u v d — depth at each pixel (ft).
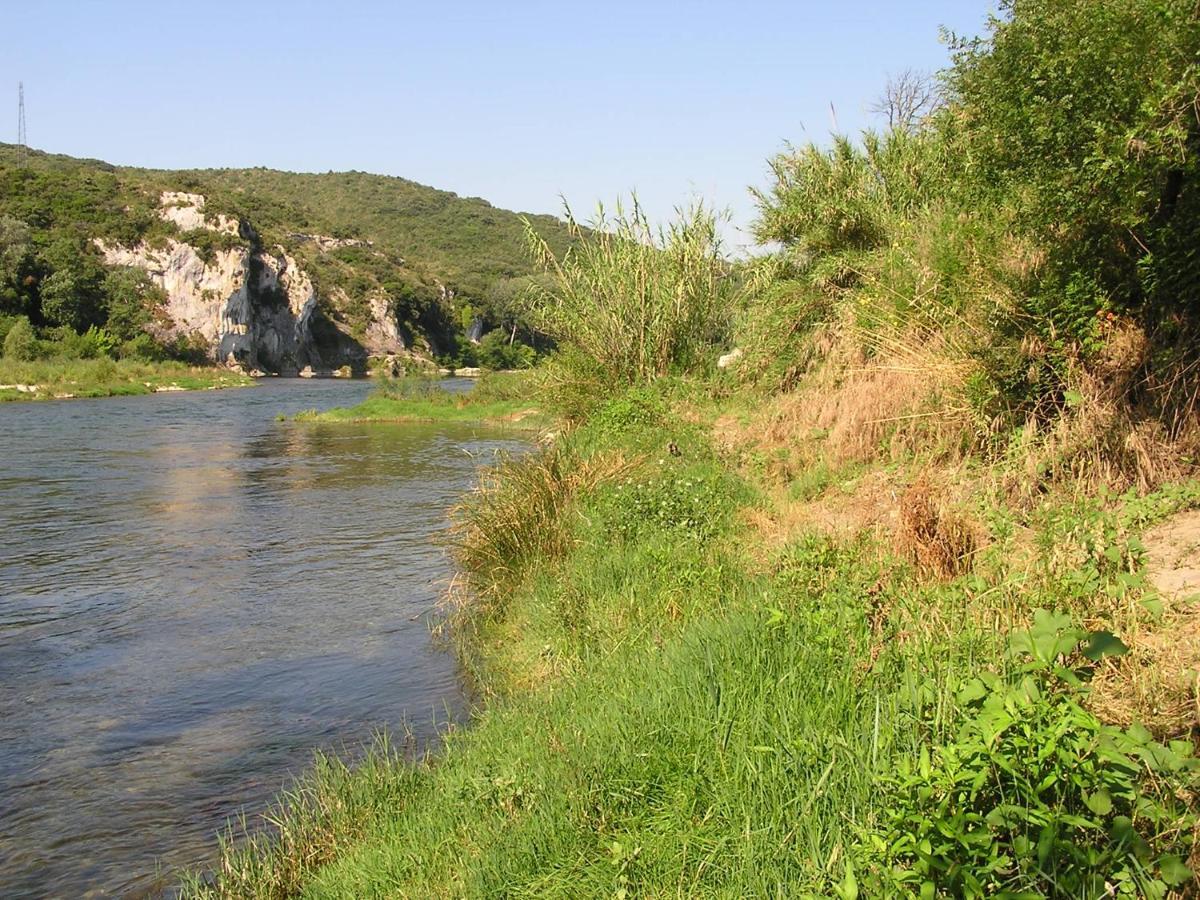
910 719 11.69
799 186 51.13
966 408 25.61
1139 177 19.90
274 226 358.84
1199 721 10.86
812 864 10.41
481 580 28.91
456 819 14.29
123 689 23.27
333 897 13.32
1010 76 23.41
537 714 17.29
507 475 34.35
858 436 30.07
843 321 39.42
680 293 55.42
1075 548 16.12
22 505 49.73
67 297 233.14
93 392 165.27
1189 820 9.24
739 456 35.17
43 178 278.46
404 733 20.06
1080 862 8.66
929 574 17.69
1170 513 17.66
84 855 15.78
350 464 67.51
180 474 61.98
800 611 16.46
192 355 258.78
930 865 8.75
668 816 12.39
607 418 45.09
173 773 18.66
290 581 33.42
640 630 20.74
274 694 22.71
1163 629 13.52
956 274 29.86
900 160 48.55
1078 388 22.29
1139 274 21.47
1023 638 10.42
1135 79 20.13
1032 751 9.28
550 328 59.67
